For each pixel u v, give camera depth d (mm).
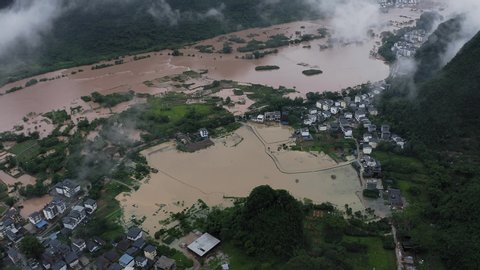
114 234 173125
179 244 166750
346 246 160000
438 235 159000
